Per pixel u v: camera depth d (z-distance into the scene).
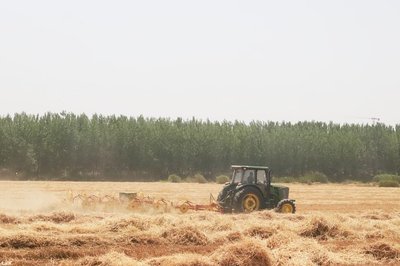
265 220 24.45
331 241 20.64
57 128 90.69
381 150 105.75
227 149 97.75
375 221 25.89
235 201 28.67
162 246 18.44
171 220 22.00
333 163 100.88
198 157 96.94
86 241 18.25
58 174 91.44
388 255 17.52
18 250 16.69
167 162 96.00
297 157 99.75
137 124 97.81
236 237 19.89
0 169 87.19
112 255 15.09
